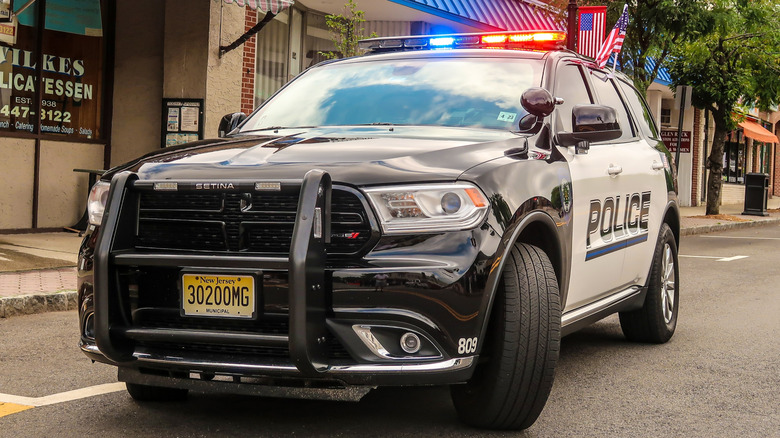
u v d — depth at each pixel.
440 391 4.73
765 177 25.80
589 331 6.88
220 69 12.27
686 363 5.72
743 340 6.57
